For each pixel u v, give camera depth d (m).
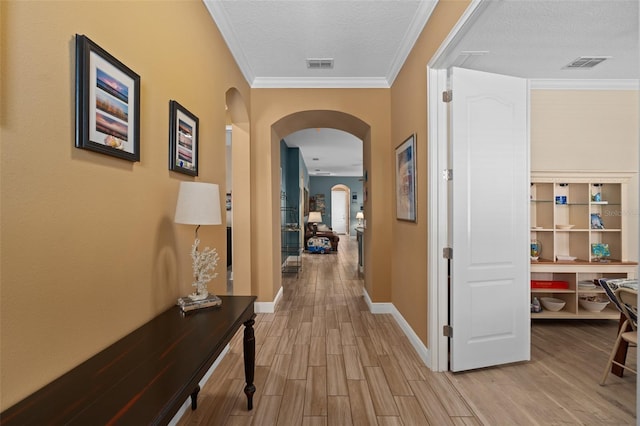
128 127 1.35
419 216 2.75
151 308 1.58
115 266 1.30
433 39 2.41
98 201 1.19
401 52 3.15
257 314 3.88
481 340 2.46
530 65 3.24
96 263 1.19
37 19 0.93
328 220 14.32
